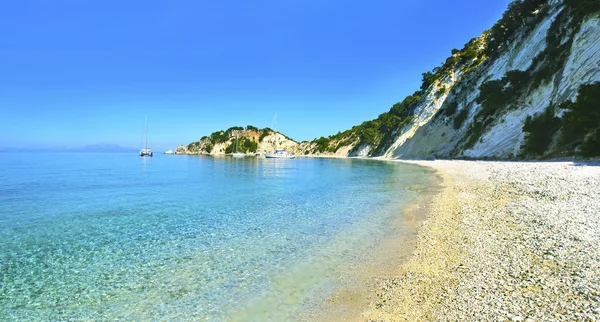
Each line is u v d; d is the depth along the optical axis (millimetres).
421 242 10516
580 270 6855
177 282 8273
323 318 6328
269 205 19078
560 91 35781
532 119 38500
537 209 12617
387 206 17516
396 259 9227
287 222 14531
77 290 7988
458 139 63156
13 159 111625
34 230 13992
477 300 6230
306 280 8148
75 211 18172
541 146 35594
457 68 90250
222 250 10727
